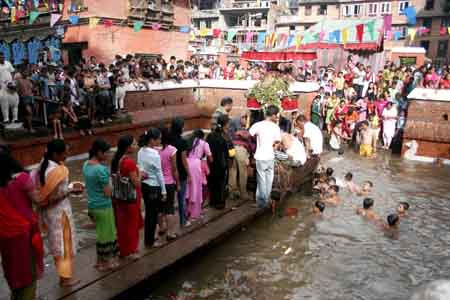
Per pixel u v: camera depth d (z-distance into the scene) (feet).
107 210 16.22
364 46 69.36
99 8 62.23
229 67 63.52
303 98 49.62
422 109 41.06
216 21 182.09
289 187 28.30
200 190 21.95
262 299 16.75
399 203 28.12
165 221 19.85
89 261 17.57
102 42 63.52
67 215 15.01
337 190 28.96
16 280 12.61
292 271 19.04
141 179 17.94
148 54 70.69
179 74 56.95
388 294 17.43
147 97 50.70
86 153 39.63
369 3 153.28
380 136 48.14
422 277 18.88
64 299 14.52
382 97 47.60
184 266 18.57
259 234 22.86
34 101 37.35
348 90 52.16
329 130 49.29
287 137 28.22
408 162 40.24
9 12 76.64
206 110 56.54
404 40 147.64
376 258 20.58
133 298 15.84
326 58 74.79
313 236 22.88
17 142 33.35
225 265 19.34
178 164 20.06
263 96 29.37
